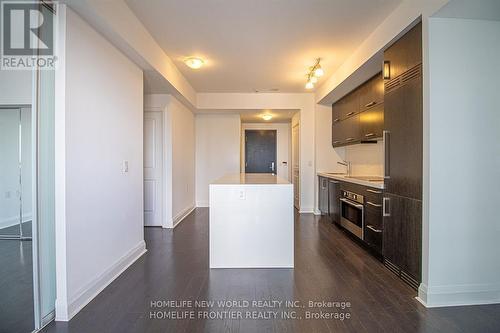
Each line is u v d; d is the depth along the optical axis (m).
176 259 3.10
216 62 3.85
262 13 2.59
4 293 2.26
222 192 2.84
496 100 2.14
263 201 2.85
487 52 2.13
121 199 2.77
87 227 2.18
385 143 2.78
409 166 2.40
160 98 4.52
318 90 5.31
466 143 2.12
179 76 4.28
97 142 2.33
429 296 2.11
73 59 2.00
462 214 2.13
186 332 1.77
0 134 3.74
